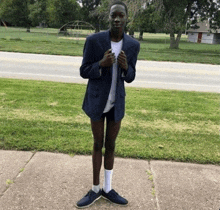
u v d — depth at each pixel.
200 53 23.08
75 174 2.97
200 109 5.68
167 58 17.53
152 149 3.61
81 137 3.86
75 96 6.12
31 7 52.12
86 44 2.12
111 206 2.51
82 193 2.65
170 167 3.22
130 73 2.18
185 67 13.61
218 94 7.52
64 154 3.40
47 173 2.96
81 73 2.21
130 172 3.06
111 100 2.25
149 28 27.22
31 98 5.71
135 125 4.48
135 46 2.20
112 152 2.50
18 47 18.77
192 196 2.69
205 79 10.27
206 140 4.03
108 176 2.56
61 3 48.47
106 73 2.15
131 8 23.59
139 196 2.65
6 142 3.56
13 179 2.81
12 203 2.45
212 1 29.22
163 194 2.70
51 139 3.73
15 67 10.18
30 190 2.65
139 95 6.65
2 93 5.95
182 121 4.84
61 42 26.38
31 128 4.06
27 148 3.47
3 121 4.28
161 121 4.77
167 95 6.89
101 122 2.37
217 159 3.42
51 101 5.59
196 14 30.62
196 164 3.33
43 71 9.71
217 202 2.61
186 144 3.84
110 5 2.13
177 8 25.72
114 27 2.05
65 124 4.34
